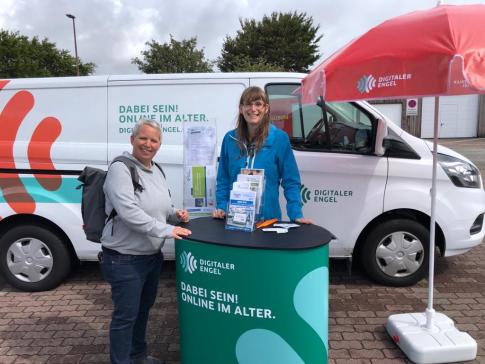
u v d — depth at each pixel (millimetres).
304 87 2998
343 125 3848
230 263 2256
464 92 2025
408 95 2123
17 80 3916
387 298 3848
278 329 2262
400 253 3977
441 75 2027
